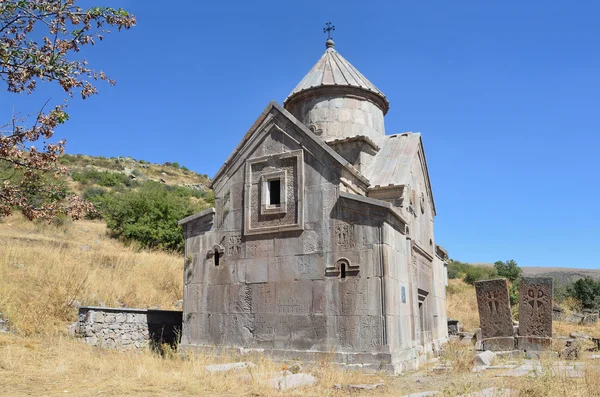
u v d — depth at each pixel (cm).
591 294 3631
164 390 839
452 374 1122
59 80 781
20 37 796
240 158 1511
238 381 943
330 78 1858
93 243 2917
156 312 1599
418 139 1755
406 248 1422
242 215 1474
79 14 804
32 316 1462
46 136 804
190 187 7162
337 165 1349
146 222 3241
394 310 1250
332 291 1283
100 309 1436
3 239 2364
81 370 977
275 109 1472
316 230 1341
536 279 1622
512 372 1070
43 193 856
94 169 6612
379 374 1145
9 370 934
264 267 1398
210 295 1473
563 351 1373
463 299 3594
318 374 1051
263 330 1359
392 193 1519
